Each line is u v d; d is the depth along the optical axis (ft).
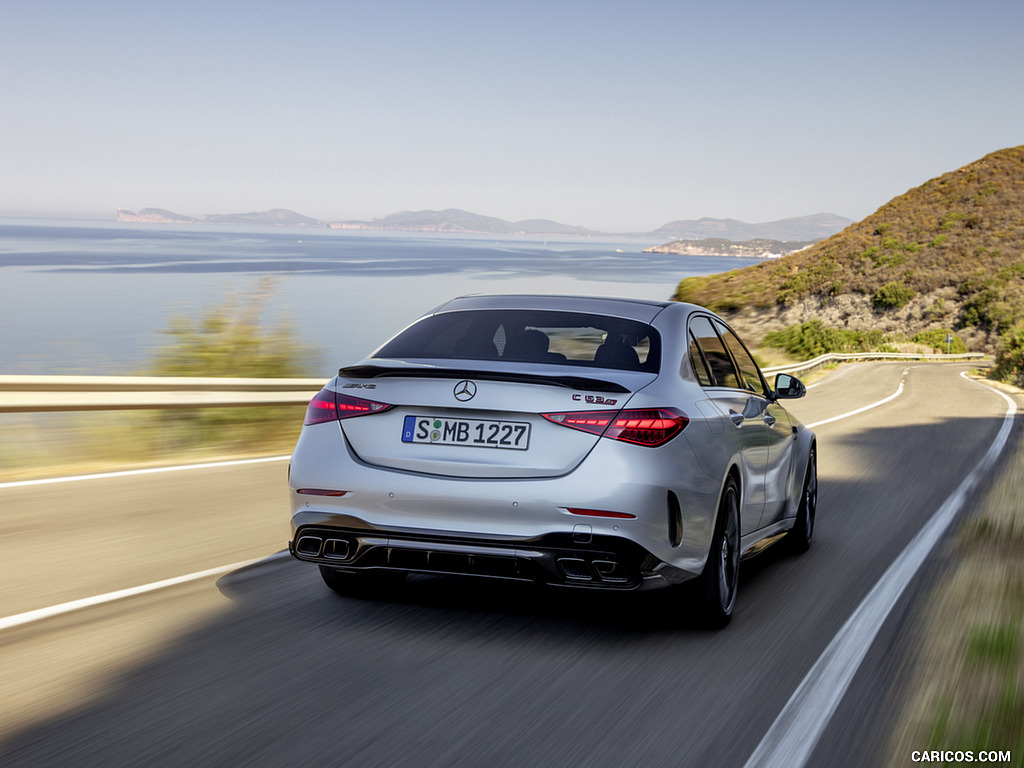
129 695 11.64
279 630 14.48
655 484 13.10
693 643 14.38
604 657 13.57
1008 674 12.42
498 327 15.65
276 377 42.01
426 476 13.51
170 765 9.60
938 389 102.01
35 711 11.07
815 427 55.88
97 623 14.70
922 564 20.62
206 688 11.93
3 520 22.47
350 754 9.99
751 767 9.90
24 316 246.68
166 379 32.55
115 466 31.83
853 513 27.37
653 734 10.77
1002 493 27.78
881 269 300.40
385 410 13.92
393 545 13.61
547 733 10.73
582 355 14.74
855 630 15.28
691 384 14.99
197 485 27.99
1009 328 258.57
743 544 17.11
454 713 11.27
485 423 13.50
